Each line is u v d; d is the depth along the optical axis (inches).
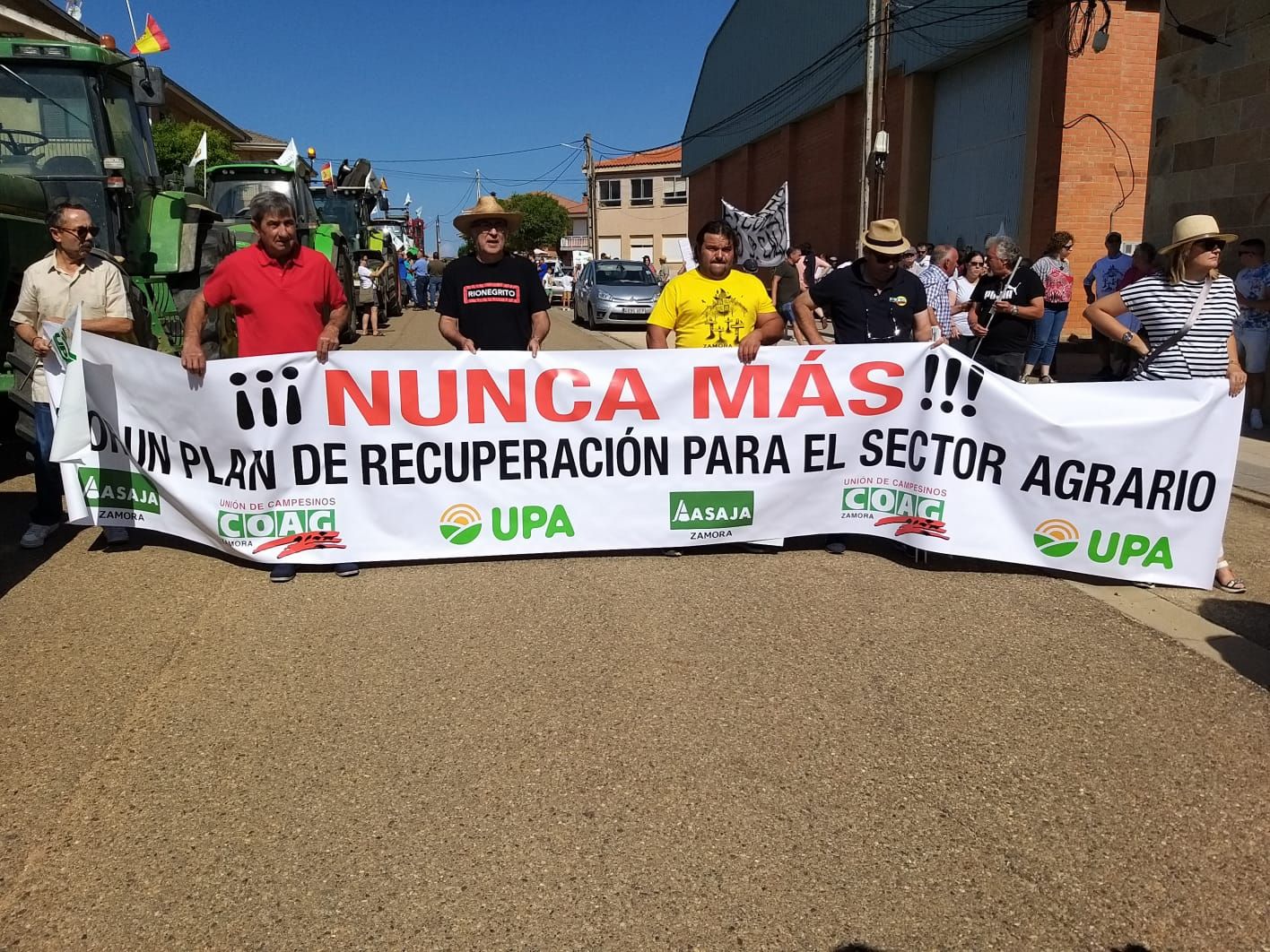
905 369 201.8
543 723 137.4
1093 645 165.0
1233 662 159.0
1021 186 666.2
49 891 102.0
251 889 102.7
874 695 146.3
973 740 133.6
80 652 158.9
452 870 106.1
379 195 1130.0
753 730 135.9
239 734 133.6
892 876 105.7
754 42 1233.4
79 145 284.4
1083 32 561.3
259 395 191.2
